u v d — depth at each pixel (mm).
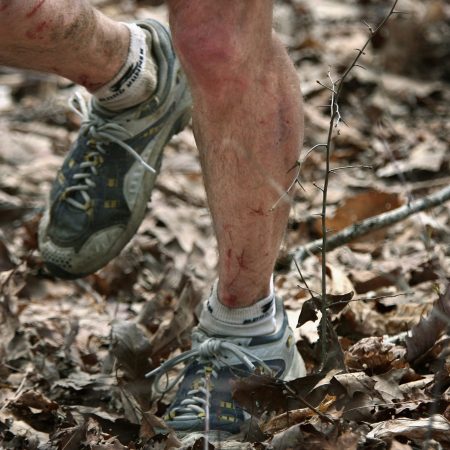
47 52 4320
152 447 4121
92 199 4887
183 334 5289
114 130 4836
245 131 3840
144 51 4727
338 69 10031
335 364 4332
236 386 4055
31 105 9961
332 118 4086
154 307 5973
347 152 8531
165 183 8141
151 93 4820
